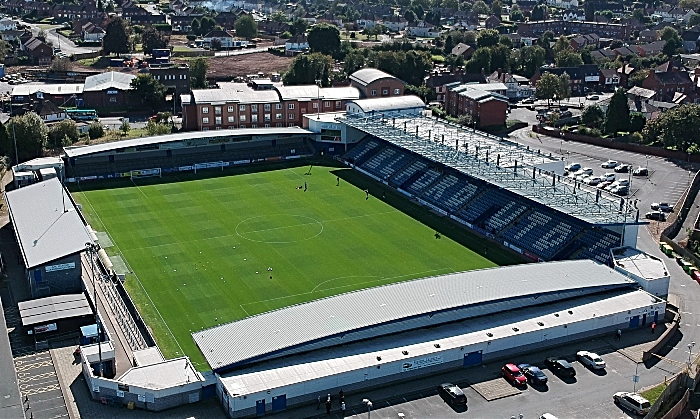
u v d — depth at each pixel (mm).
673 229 152625
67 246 118062
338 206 162875
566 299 110688
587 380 94688
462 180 165000
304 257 135250
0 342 103125
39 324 103188
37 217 132875
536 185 145875
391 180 177500
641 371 97125
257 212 158500
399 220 155125
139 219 153375
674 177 189500
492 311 106000
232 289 121875
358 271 129500
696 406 91812
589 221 126000
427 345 97250
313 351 95188
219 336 95750
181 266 130500
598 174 190750
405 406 88938
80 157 178875
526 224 143875
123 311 112125
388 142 186125
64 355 100188
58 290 115688
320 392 90062
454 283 108438
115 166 181250
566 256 131125
